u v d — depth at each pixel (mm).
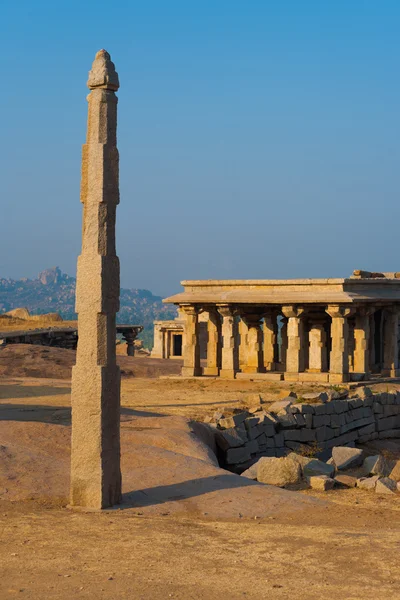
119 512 11445
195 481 13211
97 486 11625
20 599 7605
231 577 8297
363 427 23547
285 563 8812
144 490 12672
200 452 15266
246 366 29250
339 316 25953
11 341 37656
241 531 10398
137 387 26484
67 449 14414
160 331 51438
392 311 28109
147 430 16406
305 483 15273
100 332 11672
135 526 10547
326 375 26234
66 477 13016
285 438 20188
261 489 13062
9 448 13930
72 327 44156
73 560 8938
